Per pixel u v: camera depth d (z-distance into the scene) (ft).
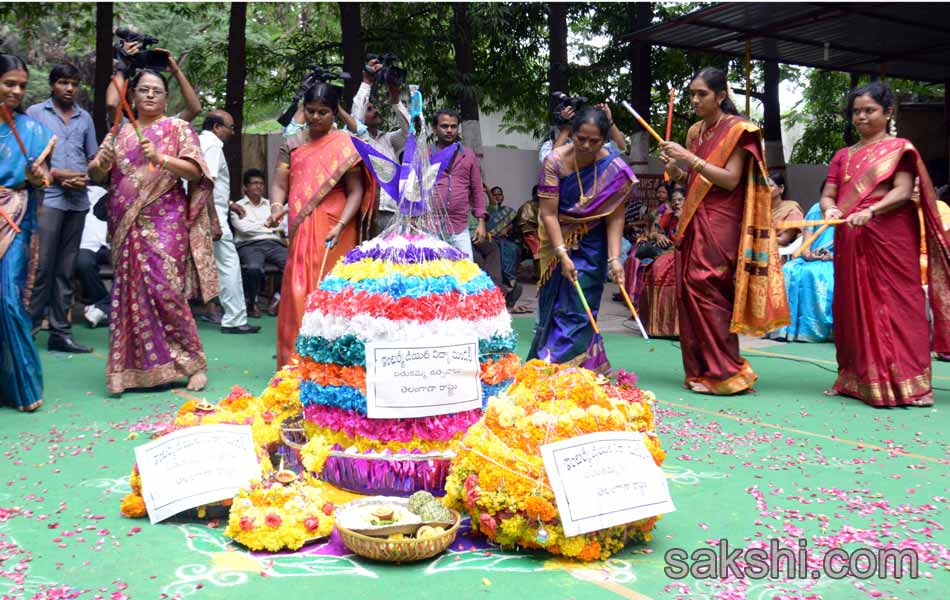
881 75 37.91
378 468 11.57
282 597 8.71
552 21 43.27
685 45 34.24
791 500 11.91
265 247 31.01
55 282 23.63
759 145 18.62
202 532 10.56
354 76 39.65
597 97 57.16
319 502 10.46
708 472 13.25
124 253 18.43
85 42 66.95
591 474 9.71
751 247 18.93
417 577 9.24
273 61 61.16
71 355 23.43
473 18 48.29
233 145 40.70
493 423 10.09
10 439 14.94
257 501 10.26
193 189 18.90
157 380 18.70
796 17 30.48
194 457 11.02
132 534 10.45
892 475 13.16
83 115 23.52
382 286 11.48
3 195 16.84
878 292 18.54
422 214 12.57
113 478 12.72
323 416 11.94
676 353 24.85
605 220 17.62
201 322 29.89
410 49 51.52
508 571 9.43
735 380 19.30
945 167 48.44
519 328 29.86
